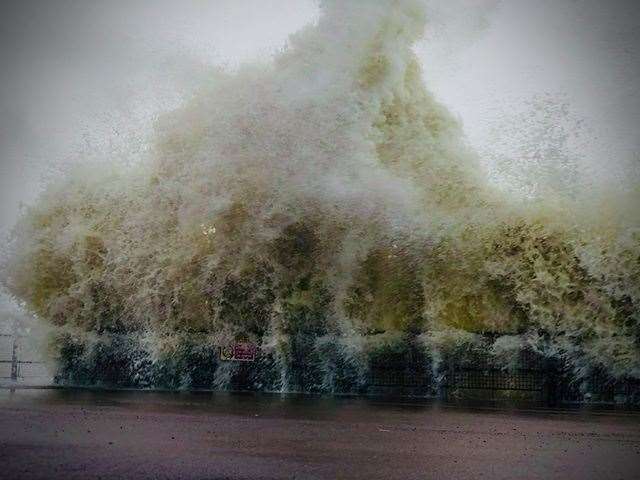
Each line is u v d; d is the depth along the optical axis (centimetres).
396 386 1080
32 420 586
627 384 1036
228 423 610
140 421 605
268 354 1137
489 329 1129
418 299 1159
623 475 396
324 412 740
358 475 379
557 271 1123
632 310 1091
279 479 362
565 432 603
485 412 791
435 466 414
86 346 1185
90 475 354
